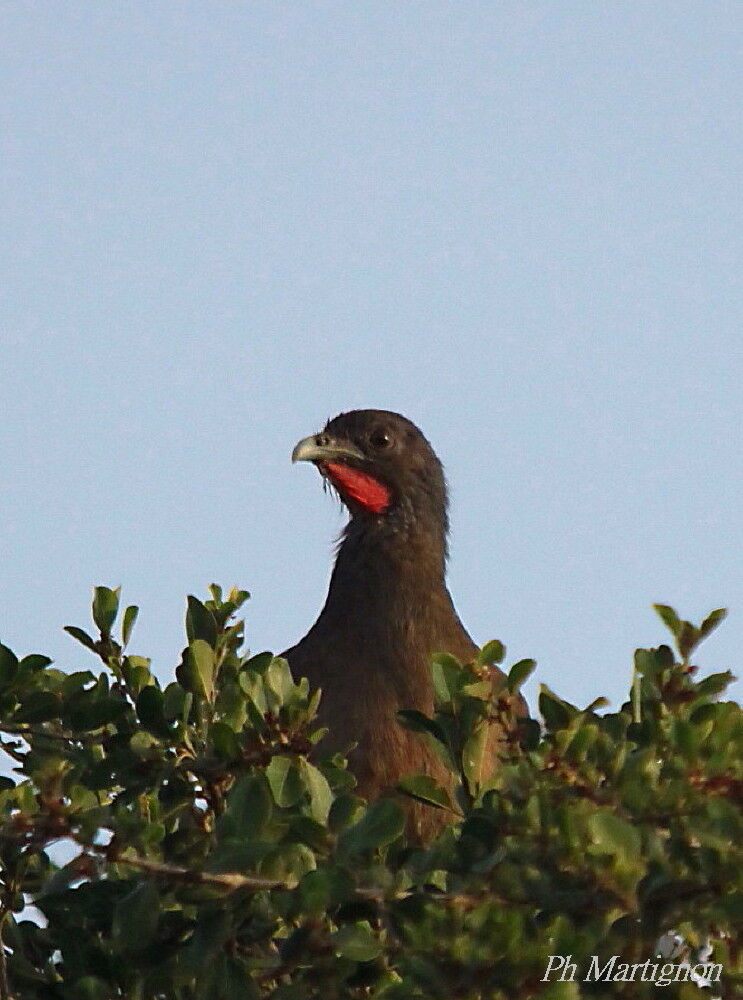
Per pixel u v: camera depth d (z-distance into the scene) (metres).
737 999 9.55
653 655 11.66
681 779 9.80
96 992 10.34
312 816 10.39
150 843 9.82
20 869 11.05
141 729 11.84
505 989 9.14
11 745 12.62
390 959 10.07
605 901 9.34
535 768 10.10
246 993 9.85
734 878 9.27
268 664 12.54
